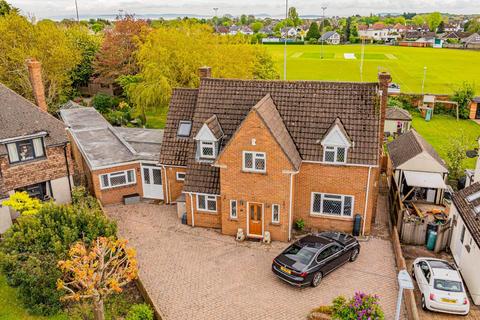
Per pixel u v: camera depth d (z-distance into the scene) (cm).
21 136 2842
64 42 5766
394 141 4028
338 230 2730
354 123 2656
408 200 3416
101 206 2984
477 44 16162
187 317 1984
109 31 7438
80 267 1780
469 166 4216
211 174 2780
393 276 2294
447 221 2666
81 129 3853
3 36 5216
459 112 6650
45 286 2017
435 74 10425
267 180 2514
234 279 2269
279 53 14750
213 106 2942
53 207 2284
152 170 3192
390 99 6912
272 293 2150
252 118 2417
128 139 3603
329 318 1864
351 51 15325
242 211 2625
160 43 5069
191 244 2619
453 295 1980
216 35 5631
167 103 5159
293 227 2788
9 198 2659
